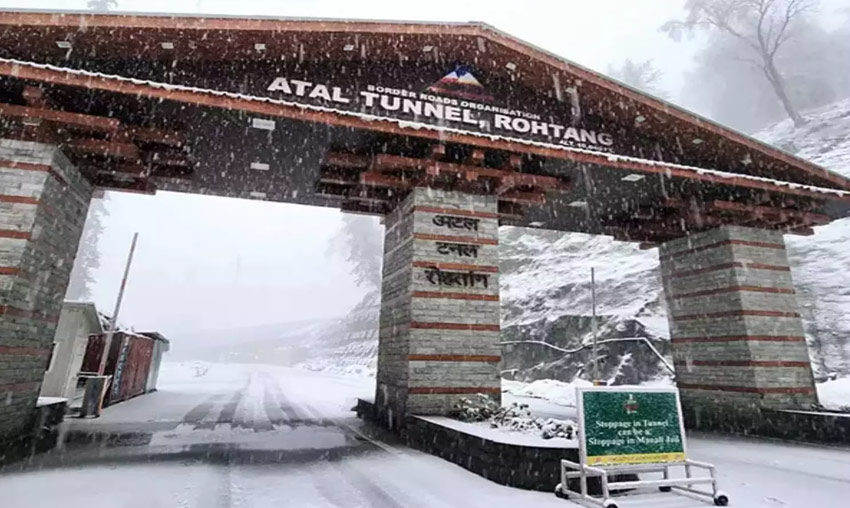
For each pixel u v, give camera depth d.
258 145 11.04
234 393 23.45
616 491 6.77
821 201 13.86
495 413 9.70
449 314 11.31
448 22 11.32
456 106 12.02
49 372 15.77
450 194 12.09
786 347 13.82
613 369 26.05
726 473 8.42
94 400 13.68
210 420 13.52
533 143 11.15
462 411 10.09
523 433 7.87
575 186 13.09
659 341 25.98
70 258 11.10
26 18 8.94
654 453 6.44
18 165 9.36
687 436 12.93
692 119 12.98
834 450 10.78
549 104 12.84
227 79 10.58
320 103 10.97
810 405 13.18
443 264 11.56
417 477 7.23
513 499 6.14
